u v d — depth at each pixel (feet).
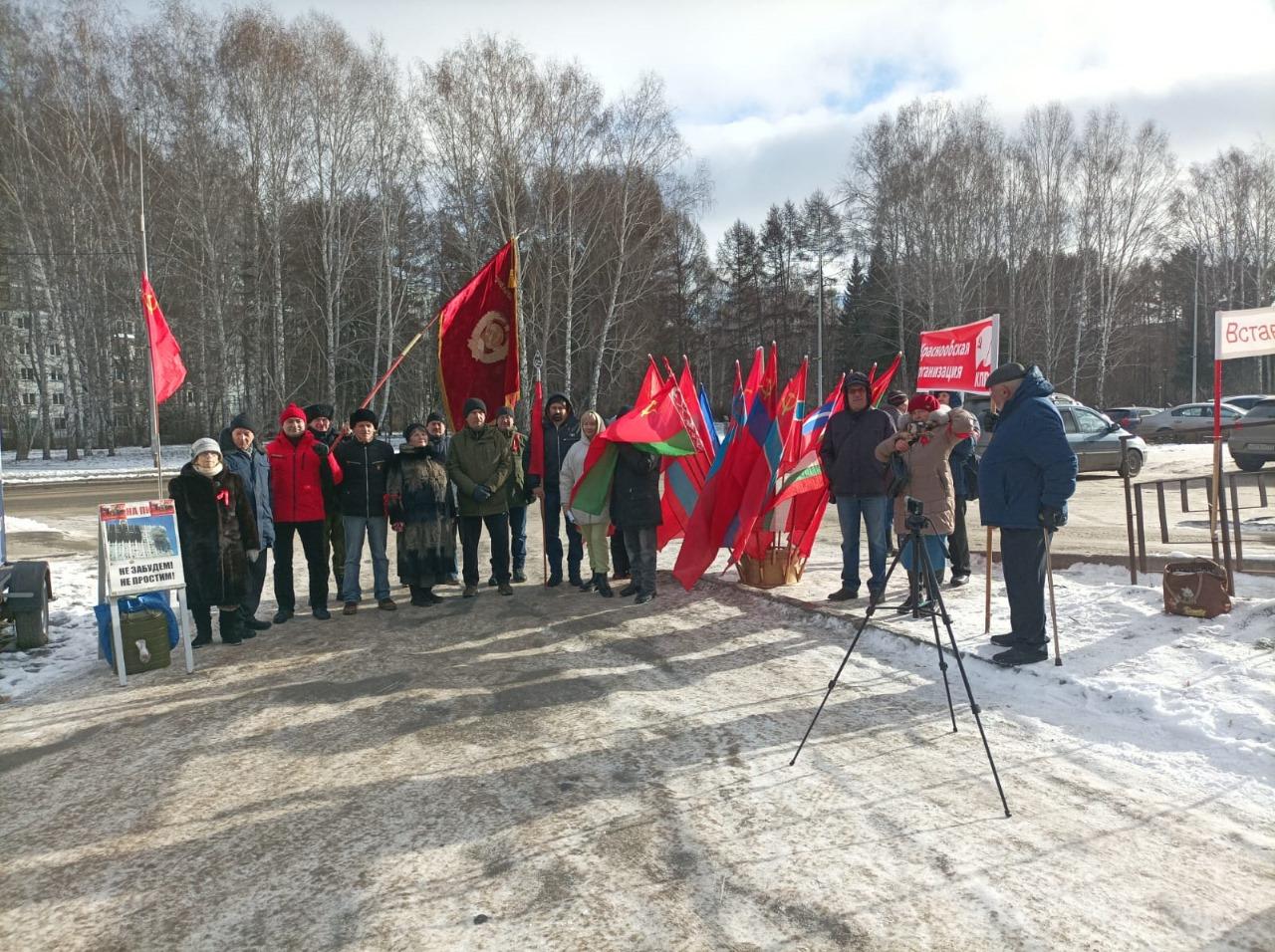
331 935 8.78
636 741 13.85
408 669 18.19
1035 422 16.24
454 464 24.71
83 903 9.55
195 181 90.53
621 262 93.35
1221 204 142.92
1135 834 10.43
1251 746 12.48
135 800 12.21
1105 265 122.11
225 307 92.17
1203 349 173.06
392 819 11.36
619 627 21.21
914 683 16.33
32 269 94.68
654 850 10.32
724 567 28.07
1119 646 16.94
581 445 25.43
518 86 89.25
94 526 44.11
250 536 20.49
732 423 24.77
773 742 13.66
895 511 20.89
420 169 95.50
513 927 8.81
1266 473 50.88
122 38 93.91
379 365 98.53
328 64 90.84
